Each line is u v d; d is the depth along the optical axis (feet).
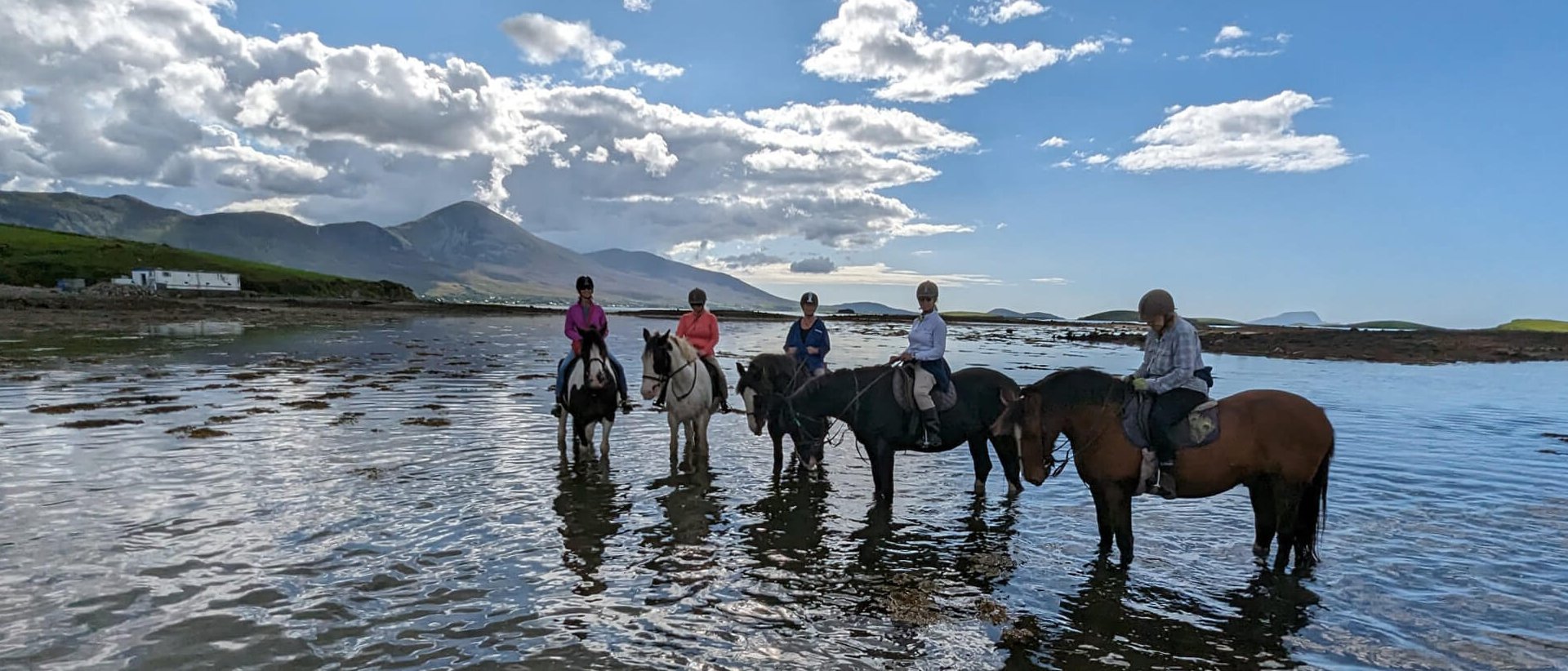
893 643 18.57
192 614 19.01
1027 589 22.13
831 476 36.50
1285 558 23.35
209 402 53.62
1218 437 22.66
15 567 21.77
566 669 16.90
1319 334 172.24
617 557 24.21
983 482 33.14
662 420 52.49
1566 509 30.96
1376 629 19.69
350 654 17.26
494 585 21.54
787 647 18.25
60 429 42.09
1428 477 36.83
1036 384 24.86
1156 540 26.68
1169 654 18.21
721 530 27.37
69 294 252.01
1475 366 115.44
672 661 17.40
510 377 75.72
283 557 23.25
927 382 30.40
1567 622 20.15
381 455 37.93
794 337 40.27
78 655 16.75
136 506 28.02
